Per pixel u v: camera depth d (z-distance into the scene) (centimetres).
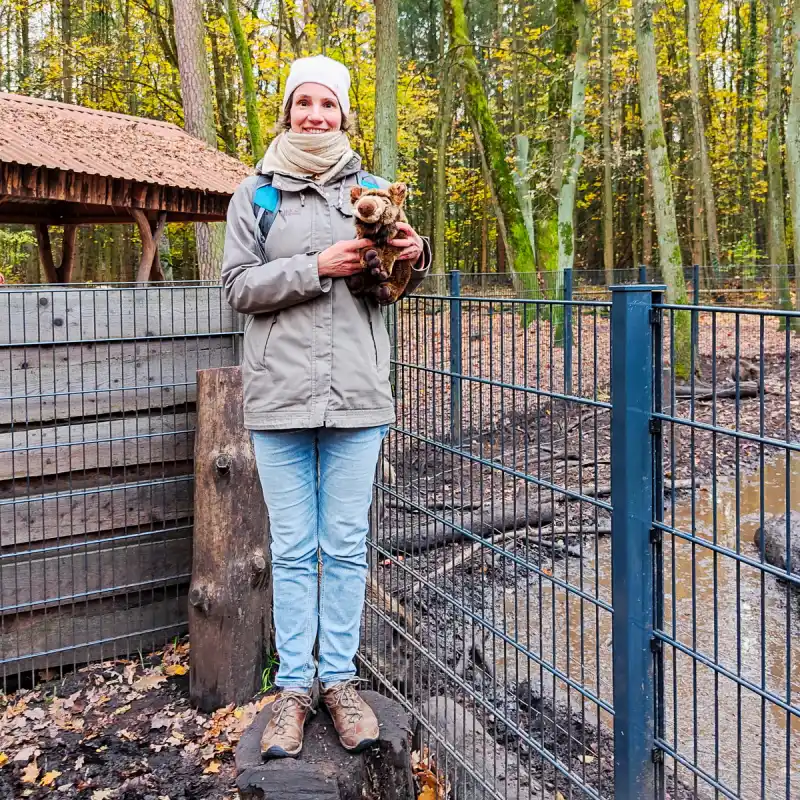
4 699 334
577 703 316
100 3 1869
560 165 1494
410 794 234
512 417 220
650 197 2200
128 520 367
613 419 180
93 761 286
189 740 299
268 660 335
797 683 344
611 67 1842
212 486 316
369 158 2050
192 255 2555
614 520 181
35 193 562
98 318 352
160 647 378
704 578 467
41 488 348
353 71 1912
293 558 221
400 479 343
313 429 216
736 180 2236
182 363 376
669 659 372
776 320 1207
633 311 175
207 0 1752
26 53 1961
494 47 1580
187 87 1029
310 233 211
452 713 294
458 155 2623
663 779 185
